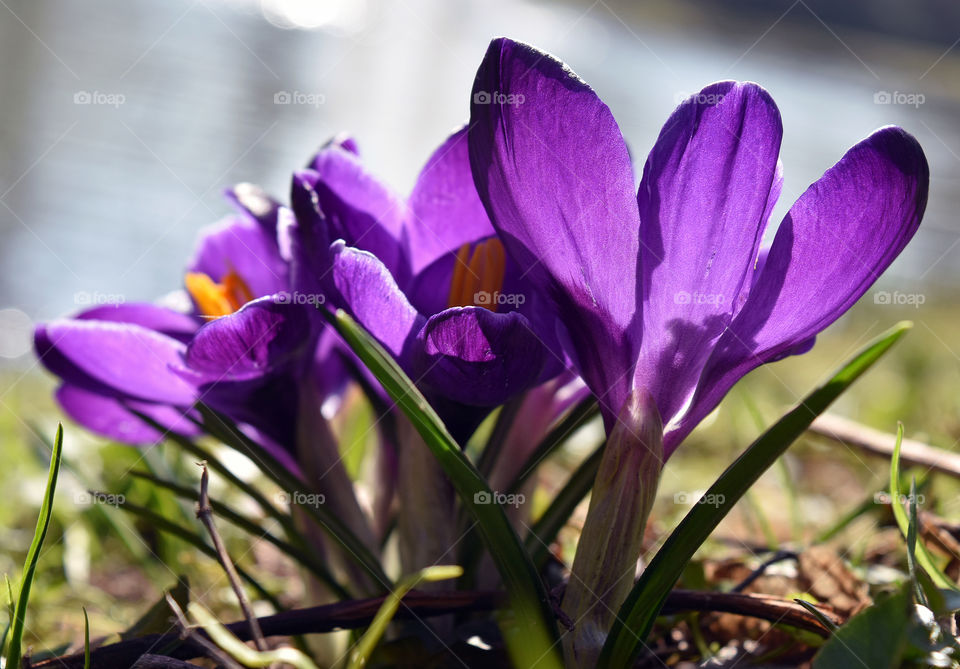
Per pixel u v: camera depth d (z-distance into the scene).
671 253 0.22
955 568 0.28
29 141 1.13
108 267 0.82
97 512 0.34
